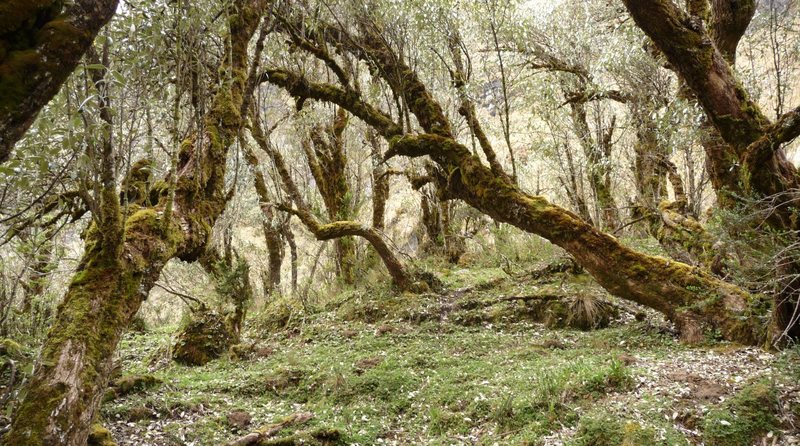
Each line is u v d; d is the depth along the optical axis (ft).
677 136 23.62
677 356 19.67
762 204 17.89
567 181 38.09
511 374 20.56
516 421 17.10
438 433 17.75
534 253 38.52
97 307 12.24
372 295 32.68
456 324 28.27
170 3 14.51
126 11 11.83
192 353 26.81
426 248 45.29
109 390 18.79
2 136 6.66
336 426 18.03
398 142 26.78
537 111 34.86
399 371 22.27
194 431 17.12
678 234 28.19
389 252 32.40
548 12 36.27
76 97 10.53
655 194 36.22
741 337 19.83
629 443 14.57
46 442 10.37
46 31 7.00
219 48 21.45
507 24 27.02
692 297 21.58
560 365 20.21
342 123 42.42
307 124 39.29
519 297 27.99
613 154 39.22
